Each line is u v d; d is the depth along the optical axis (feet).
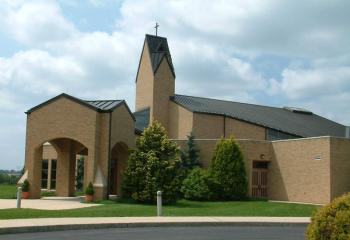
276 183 117.60
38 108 103.86
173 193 93.76
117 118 103.91
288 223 65.72
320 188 106.22
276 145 118.73
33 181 103.19
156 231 56.34
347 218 31.78
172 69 157.07
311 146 109.50
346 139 107.86
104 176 98.68
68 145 117.60
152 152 95.14
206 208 86.84
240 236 53.06
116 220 62.03
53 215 66.95
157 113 152.66
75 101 100.94
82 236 50.83
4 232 52.34
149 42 158.92
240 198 111.34
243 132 144.97
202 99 162.61
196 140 120.47
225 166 111.04
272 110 176.35
